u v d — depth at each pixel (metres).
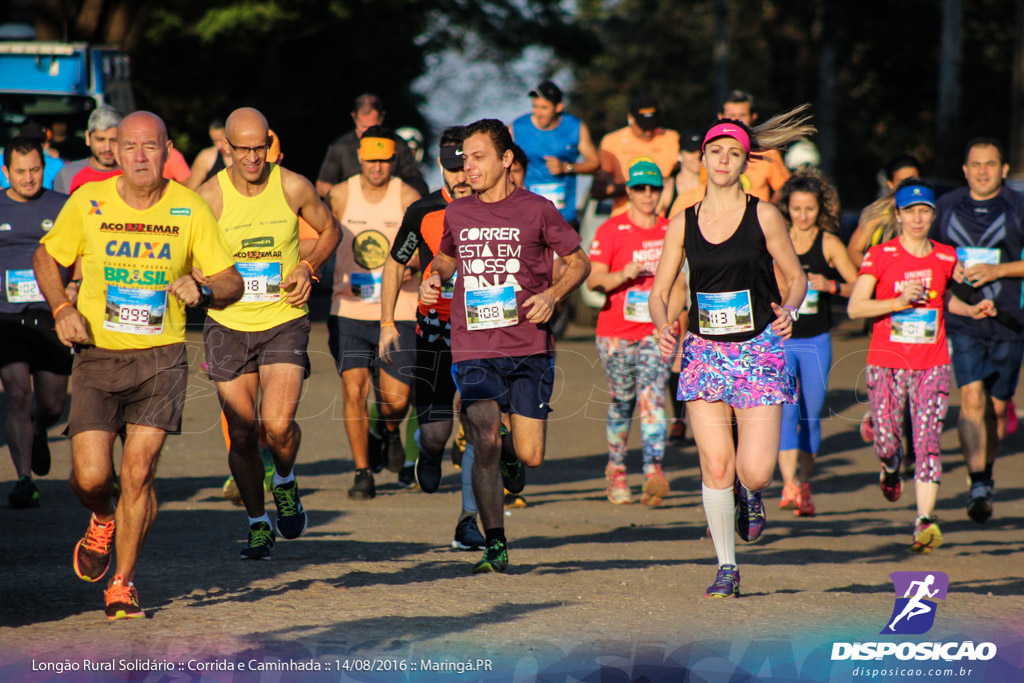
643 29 192.00
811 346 29.59
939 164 105.81
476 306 20.38
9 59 56.47
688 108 193.88
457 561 22.22
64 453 34.31
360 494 29.95
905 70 130.62
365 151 28.00
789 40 122.31
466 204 20.44
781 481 35.94
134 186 17.45
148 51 96.00
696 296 19.58
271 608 17.83
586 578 21.08
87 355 17.69
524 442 20.95
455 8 121.62
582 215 60.84
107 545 18.11
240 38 93.25
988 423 30.08
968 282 27.77
